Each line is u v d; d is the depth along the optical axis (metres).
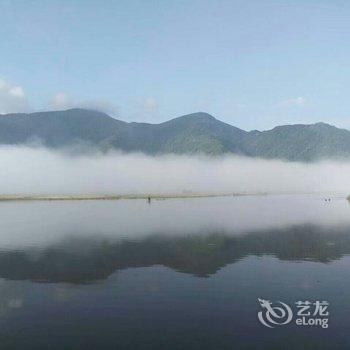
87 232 79.81
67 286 40.97
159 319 31.23
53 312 32.88
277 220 101.06
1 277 45.06
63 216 111.06
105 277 44.69
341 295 36.75
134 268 49.16
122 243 67.88
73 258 55.25
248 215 114.12
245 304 34.62
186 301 35.53
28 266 50.59
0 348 26.83
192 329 29.53
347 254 57.28
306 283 40.91
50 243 67.44
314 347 26.50
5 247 63.84
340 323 30.42
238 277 43.84
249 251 60.22
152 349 26.27
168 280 42.97
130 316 31.84
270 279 42.81
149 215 113.94
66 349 26.52
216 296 36.62
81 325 30.28
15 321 31.19
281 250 60.84
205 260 53.78
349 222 96.25
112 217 108.31
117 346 26.94
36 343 27.47
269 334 28.67
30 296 37.53
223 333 28.34
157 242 68.50
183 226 89.12
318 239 70.75
